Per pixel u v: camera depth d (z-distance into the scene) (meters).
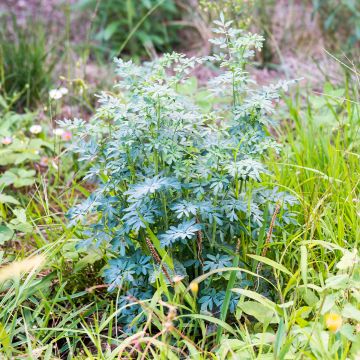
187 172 2.21
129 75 2.35
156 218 2.29
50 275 2.48
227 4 3.85
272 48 4.62
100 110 2.26
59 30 5.16
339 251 2.37
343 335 1.93
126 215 2.14
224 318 2.13
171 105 2.18
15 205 3.15
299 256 2.42
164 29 4.98
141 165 2.32
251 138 2.29
